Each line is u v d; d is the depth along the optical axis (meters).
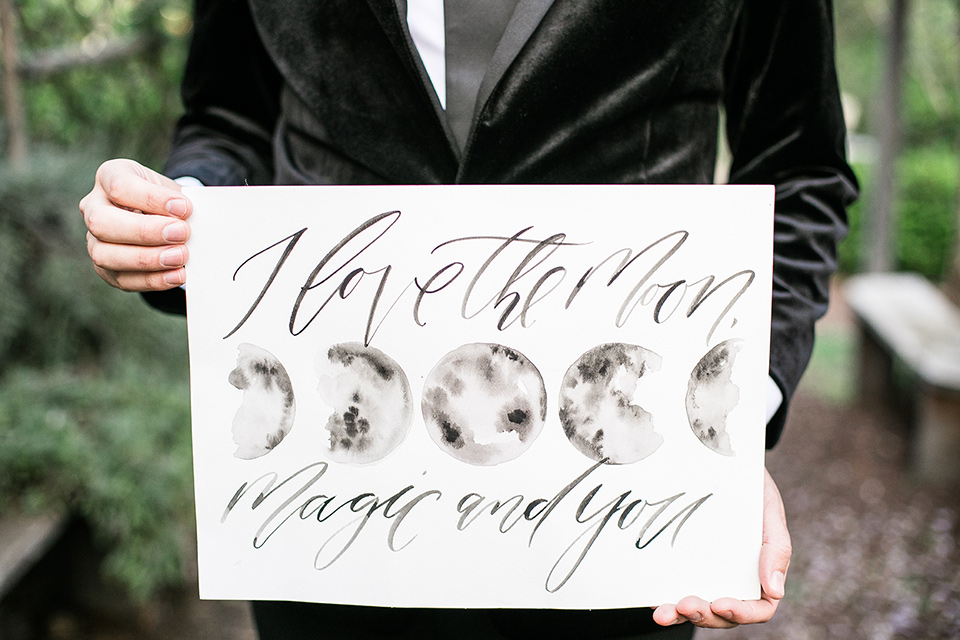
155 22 2.92
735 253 0.73
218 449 0.77
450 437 0.76
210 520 0.78
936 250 7.99
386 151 0.81
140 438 2.04
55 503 1.89
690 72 0.79
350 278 0.74
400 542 0.77
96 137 2.96
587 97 0.77
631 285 0.73
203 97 1.01
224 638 2.18
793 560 2.73
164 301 0.89
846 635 2.28
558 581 0.76
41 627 2.16
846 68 11.34
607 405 0.75
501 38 0.78
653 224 0.73
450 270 0.74
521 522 0.76
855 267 8.67
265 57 0.99
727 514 0.75
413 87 0.79
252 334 0.76
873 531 2.90
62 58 2.75
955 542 2.79
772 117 0.86
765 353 0.73
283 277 0.75
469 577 0.77
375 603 0.77
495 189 0.73
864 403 4.35
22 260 2.28
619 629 0.85
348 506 0.77
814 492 3.24
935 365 3.27
